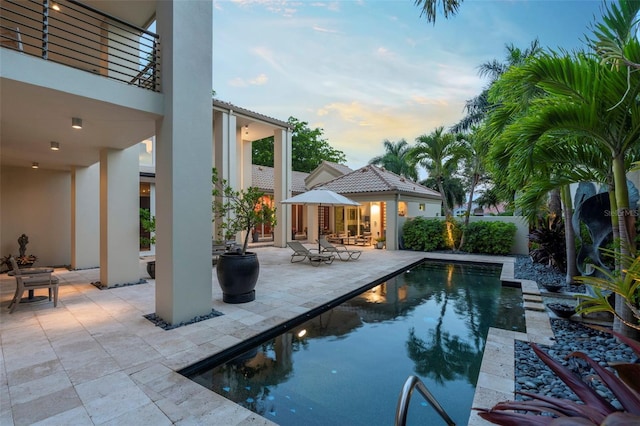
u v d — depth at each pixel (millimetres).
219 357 4121
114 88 4707
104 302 6328
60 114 5137
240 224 6609
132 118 5328
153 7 7387
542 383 3324
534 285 7762
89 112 5039
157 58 5395
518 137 4445
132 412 2861
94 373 3531
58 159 8867
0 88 4137
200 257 5379
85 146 7395
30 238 10234
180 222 5109
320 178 23438
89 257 10031
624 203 4078
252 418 2814
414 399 3357
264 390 3523
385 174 18125
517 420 1333
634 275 2547
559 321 5277
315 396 3418
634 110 3770
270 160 27938
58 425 2670
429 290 8070
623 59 2953
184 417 2805
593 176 5152
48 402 2988
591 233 6797
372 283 8344
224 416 2836
